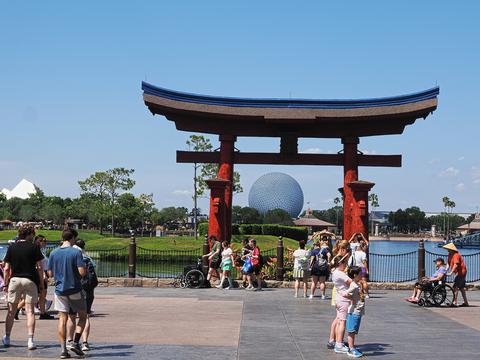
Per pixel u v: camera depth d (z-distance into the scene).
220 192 30.89
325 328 16.03
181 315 18.42
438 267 22.27
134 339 14.02
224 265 27.47
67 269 11.68
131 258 29.14
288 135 32.78
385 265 54.47
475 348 13.46
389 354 12.64
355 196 30.80
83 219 150.38
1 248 63.81
